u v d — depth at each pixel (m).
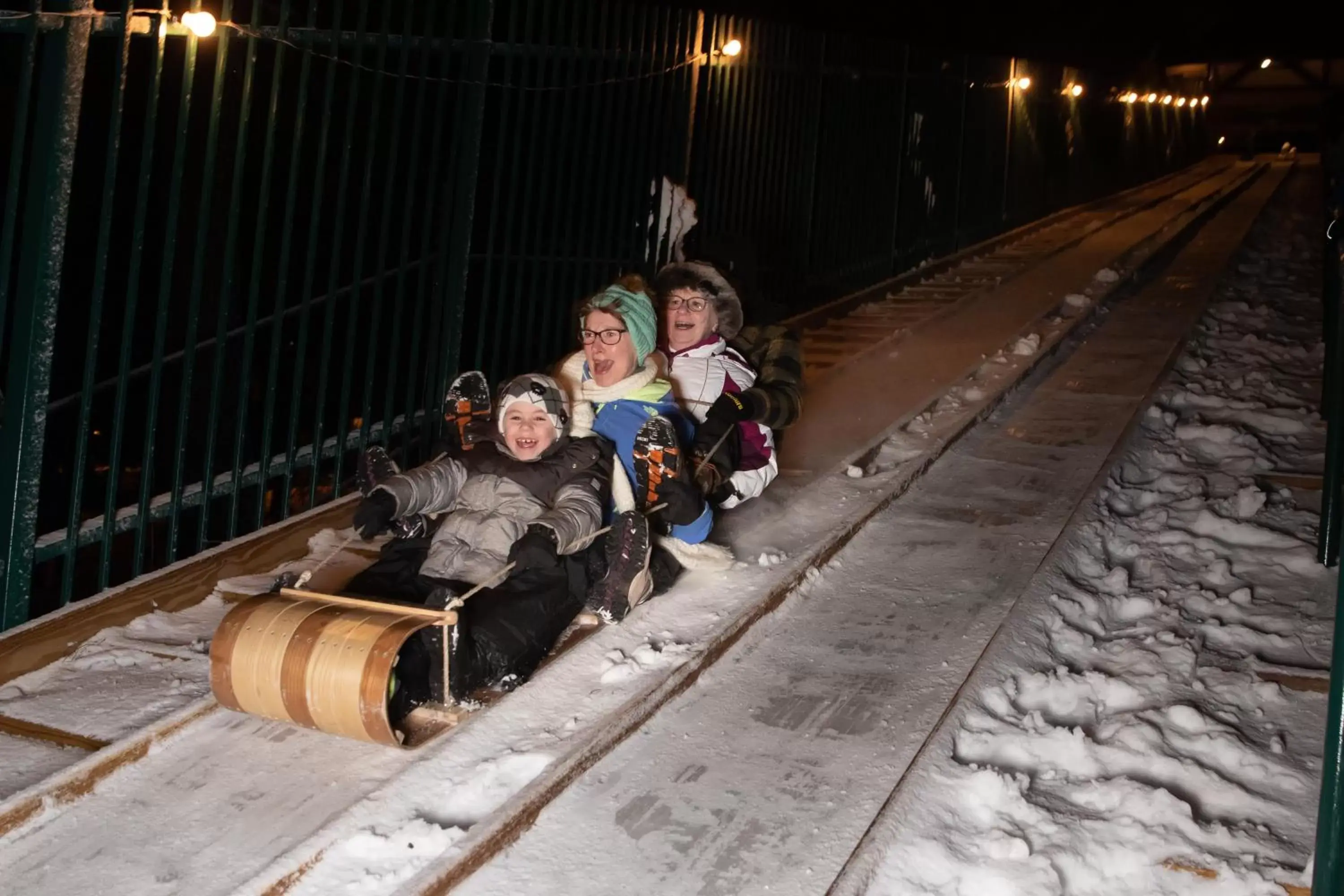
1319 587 5.71
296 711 3.89
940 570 5.59
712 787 3.80
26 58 4.55
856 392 8.80
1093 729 4.32
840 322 11.78
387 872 3.38
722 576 5.28
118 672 4.62
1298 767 4.12
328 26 10.41
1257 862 3.51
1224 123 43.69
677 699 4.36
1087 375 9.45
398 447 7.21
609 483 4.71
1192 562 6.00
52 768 3.92
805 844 3.52
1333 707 2.95
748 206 10.77
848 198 12.98
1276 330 11.70
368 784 3.81
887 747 4.04
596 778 3.84
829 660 4.70
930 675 4.54
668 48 8.91
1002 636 4.88
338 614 4.01
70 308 9.91
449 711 4.12
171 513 5.47
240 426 5.83
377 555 5.77
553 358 8.17
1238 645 5.11
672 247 8.95
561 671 4.41
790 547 5.67
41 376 4.78
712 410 5.38
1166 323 11.44
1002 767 4.04
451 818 3.64
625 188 8.51
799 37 11.41
